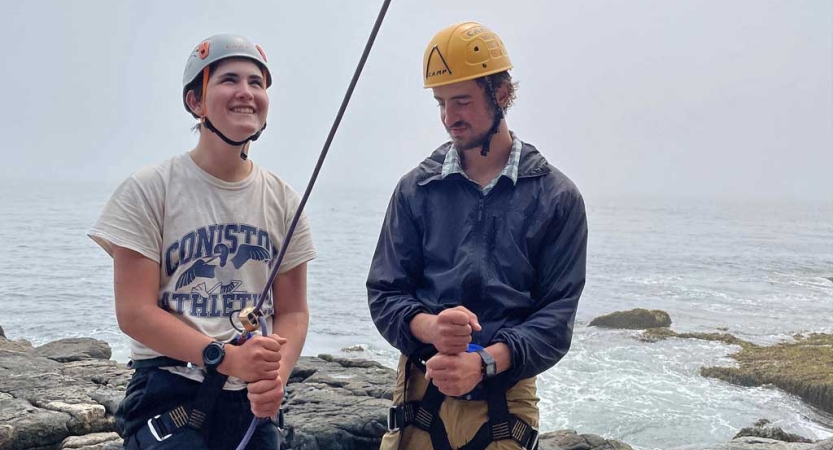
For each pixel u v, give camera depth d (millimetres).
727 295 38656
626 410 14539
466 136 2855
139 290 2553
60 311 28688
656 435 13211
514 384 2795
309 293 35250
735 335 25234
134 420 2645
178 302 2611
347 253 59938
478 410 2805
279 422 2873
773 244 88875
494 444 2781
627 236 99125
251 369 2443
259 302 2598
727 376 17234
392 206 3057
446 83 2779
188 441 2529
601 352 20031
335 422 5023
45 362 6207
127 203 2564
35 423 4723
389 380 6172
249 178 2766
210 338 2525
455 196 2916
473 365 2594
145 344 2547
